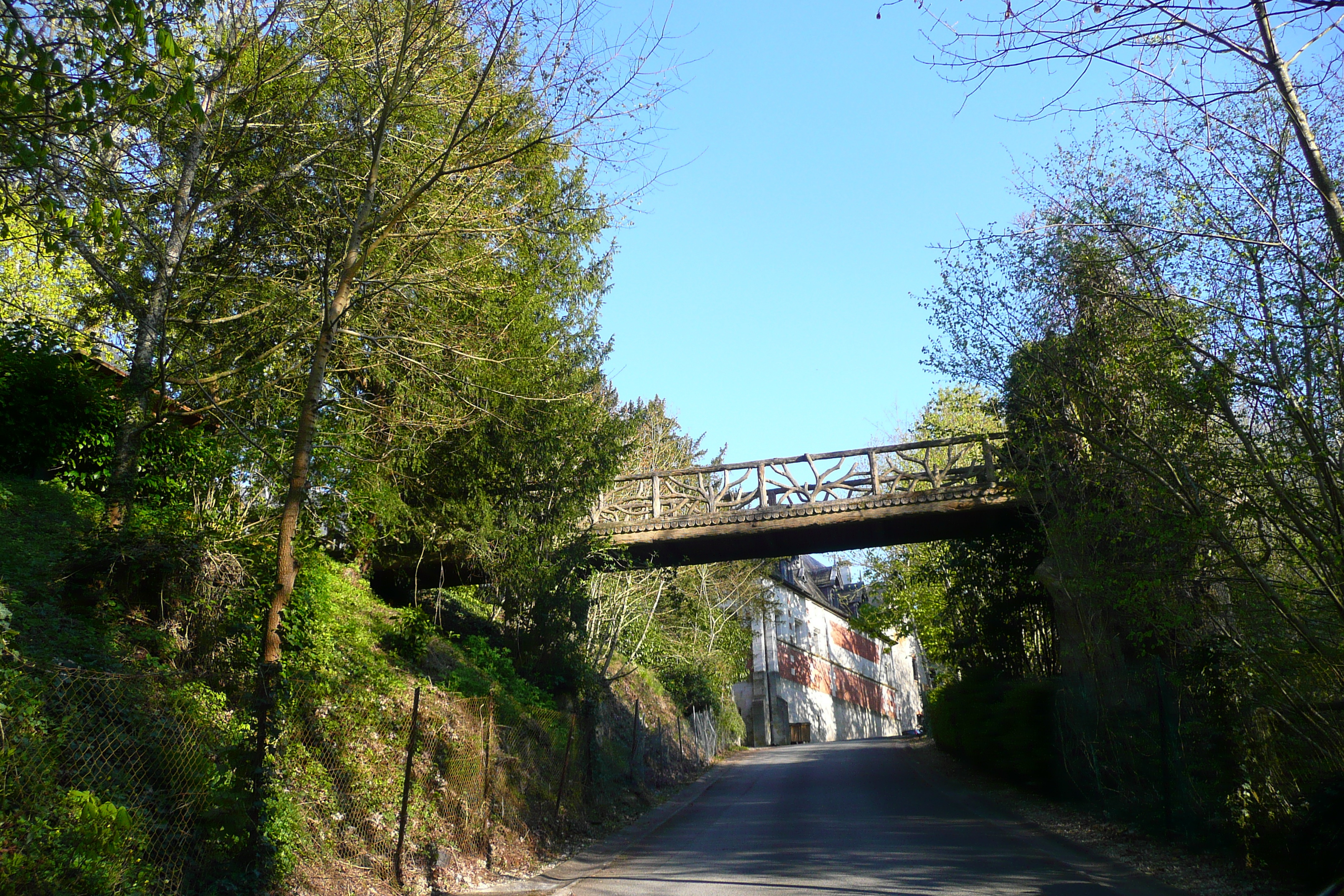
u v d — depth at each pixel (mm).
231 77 12242
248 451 13688
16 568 9445
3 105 8320
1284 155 10359
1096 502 13719
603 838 15562
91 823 6359
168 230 12969
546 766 15961
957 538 21578
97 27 8352
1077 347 13773
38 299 18500
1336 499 10039
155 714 8195
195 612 10242
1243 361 10766
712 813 18484
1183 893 9164
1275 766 10594
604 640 27188
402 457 16031
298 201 13695
